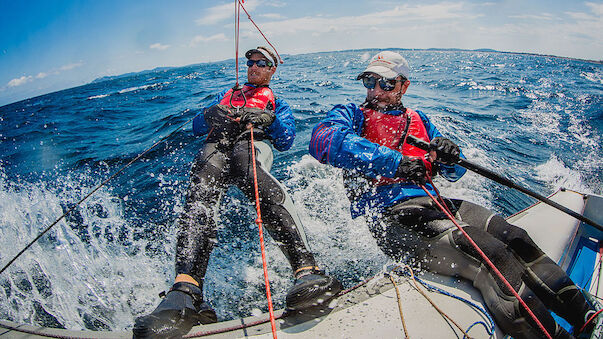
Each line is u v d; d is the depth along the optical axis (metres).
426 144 1.91
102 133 6.14
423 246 1.78
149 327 1.36
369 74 2.13
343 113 2.14
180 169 3.85
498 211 3.03
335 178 3.40
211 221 2.06
